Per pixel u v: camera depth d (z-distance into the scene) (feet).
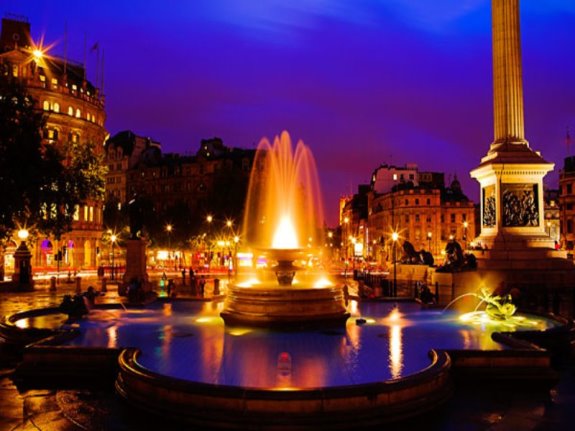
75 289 148.66
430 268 151.02
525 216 131.64
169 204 439.22
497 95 139.74
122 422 37.06
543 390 44.91
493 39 141.59
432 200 430.20
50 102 269.85
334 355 51.57
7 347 58.44
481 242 138.82
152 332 64.95
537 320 74.33
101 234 295.69
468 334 63.36
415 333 64.18
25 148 118.11
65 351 48.24
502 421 37.37
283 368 46.11
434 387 39.83
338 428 34.17
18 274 148.25
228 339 59.93
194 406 35.83
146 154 479.41
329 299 68.39
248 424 34.14
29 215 154.10
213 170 414.41
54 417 38.32
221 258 334.44
